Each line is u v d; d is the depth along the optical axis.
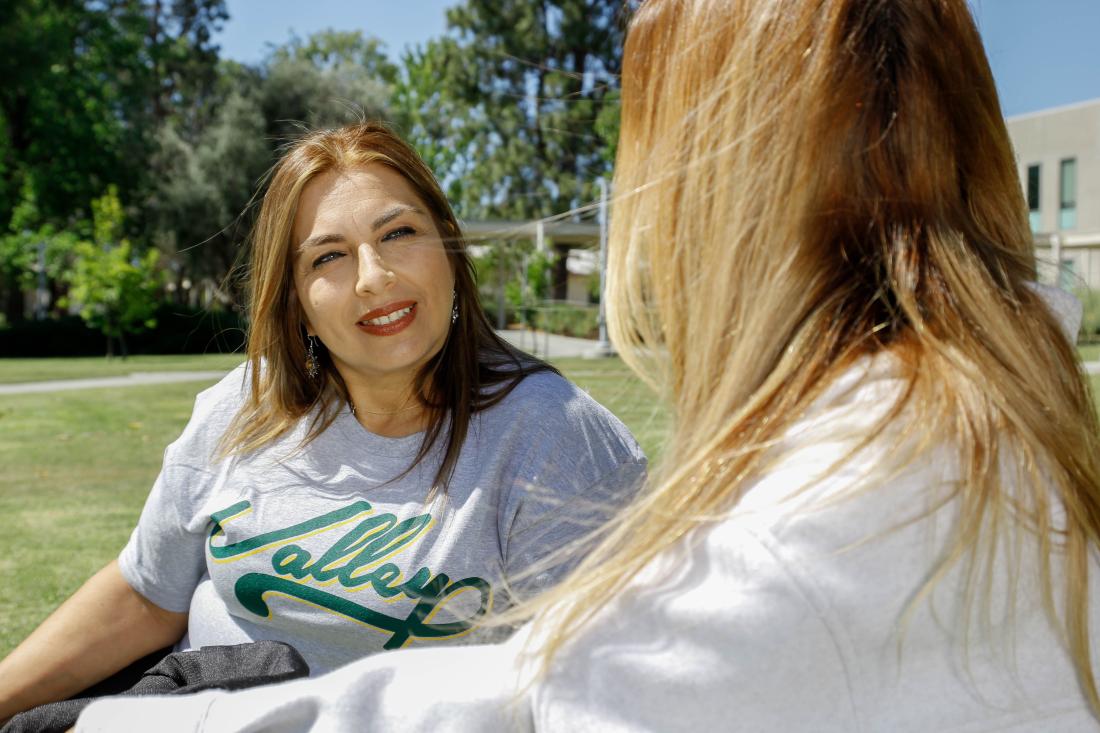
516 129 29.77
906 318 0.72
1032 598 0.68
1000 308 0.71
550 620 0.73
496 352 1.94
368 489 1.80
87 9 36.38
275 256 1.86
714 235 0.77
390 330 1.77
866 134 0.75
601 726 0.67
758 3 0.78
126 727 0.86
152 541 1.91
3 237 35.56
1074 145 28.17
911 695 0.66
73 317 32.62
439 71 32.66
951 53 0.76
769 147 0.75
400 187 1.84
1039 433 0.67
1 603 4.05
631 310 0.85
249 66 37.62
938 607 0.65
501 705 0.74
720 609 0.65
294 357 1.91
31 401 13.73
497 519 1.76
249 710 0.82
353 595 1.72
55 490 6.79
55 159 34.62
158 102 46.75
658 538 0.70
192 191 34.69
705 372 0.77
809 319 0.73
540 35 30.84
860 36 0.75
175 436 9.79
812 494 0.65
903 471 0.64
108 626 1.91
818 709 0.65
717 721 0.65
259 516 1.82
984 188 0.78
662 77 0.85
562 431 1.78
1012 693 0.68
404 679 0.78
